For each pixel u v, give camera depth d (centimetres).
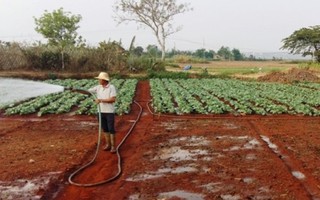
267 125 1484
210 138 1252
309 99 2175
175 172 912
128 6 4972
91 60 3809
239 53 12500
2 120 1572
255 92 2450
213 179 864
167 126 1453
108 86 1062
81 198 759
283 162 988
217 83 3039
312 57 5669
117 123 1495
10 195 767
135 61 3962
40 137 1257
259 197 762
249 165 961
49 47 3794
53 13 4572
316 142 1212
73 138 1242
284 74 3597
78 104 1973
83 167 938
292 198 756
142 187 816
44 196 761
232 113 1725
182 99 2050
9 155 1034
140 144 1170
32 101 1956
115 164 976
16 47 3669
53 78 3262
